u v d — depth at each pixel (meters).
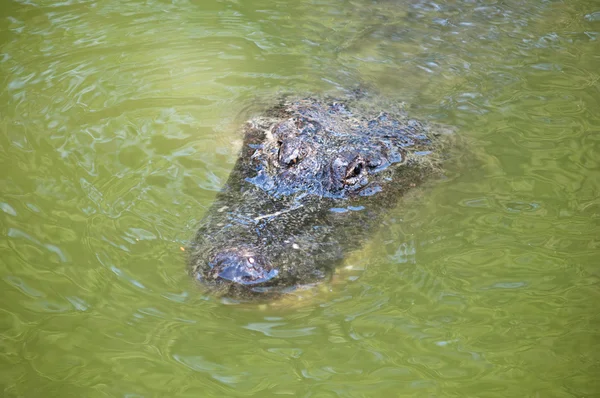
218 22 10.73
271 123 7.65
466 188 6.88
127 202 6.40
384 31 10.81
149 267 5.62
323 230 5.89
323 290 5.34
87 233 5.99
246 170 6.76
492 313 5.35
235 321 5.18
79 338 4.99
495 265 5.84
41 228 6.05
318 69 9.47
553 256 5.95
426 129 7.89
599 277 5.71
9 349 4.88
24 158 7.06
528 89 9.03
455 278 5.68
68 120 7.84
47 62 9.20
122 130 7.70
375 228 6.06
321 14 11.26
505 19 11.24
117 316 5.18
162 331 5.05
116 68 9.17
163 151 7.31
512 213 6.51
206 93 8.68
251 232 5.68
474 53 10.12
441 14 11.49
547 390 4.70
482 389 4.70
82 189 6.59
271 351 4.95
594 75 9.36
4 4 10.89
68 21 10.51
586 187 6.93
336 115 7.82
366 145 7.10
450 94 8.92
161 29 10.40
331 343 5.02
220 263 5.21
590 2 11.80
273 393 4.63
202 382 4.69
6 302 5.27
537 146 7.68
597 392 4.67
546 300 5.47
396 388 4.69
